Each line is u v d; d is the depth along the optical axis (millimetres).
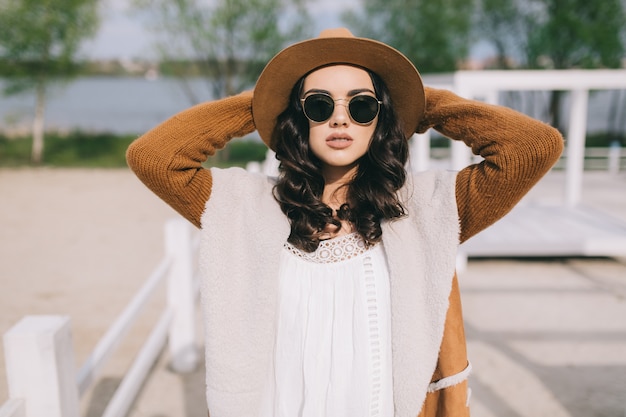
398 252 1378
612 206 10016
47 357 1613
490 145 1338
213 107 1473
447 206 1356
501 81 6133
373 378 1385
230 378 1348
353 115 1390
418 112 1527
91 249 7656
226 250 1403
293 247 1461
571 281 6027
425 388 1335
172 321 3865
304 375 1388
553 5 20641
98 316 5070
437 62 21828
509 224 7516
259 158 18625
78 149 19922
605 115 36375
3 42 16906
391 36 21609
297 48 1362
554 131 1264
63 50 17219
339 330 1398
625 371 3855
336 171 1529
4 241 8117
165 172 1394
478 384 3682
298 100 1492
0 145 19922
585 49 20562
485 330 4637
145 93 108062
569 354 4148
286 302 1432
